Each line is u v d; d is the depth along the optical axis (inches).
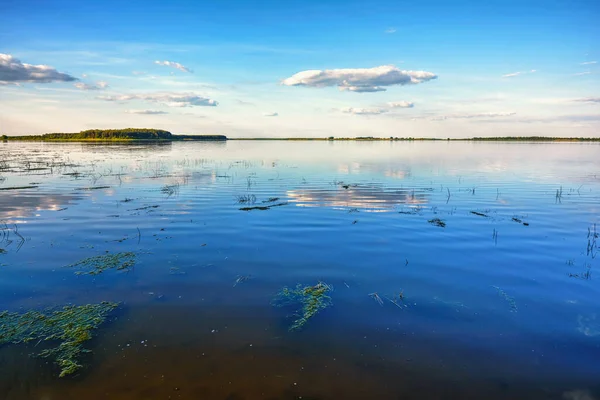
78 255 456.4
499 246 504.7
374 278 399.9
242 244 508.1
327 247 498.9
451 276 406.0
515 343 283.0
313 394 228.1
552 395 229.3
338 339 286.2
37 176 1187.3
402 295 359.9
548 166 1603.1
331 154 2536.9
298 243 515.2
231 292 362.6
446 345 279.7
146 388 231.1
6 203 756.6
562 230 582.2
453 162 1818.4
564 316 322.3
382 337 289.7
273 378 241.4
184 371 247.0
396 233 564.4
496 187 1002.1
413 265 437.1
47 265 422.6
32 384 234.5
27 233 545.6
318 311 327.0
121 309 327.0
